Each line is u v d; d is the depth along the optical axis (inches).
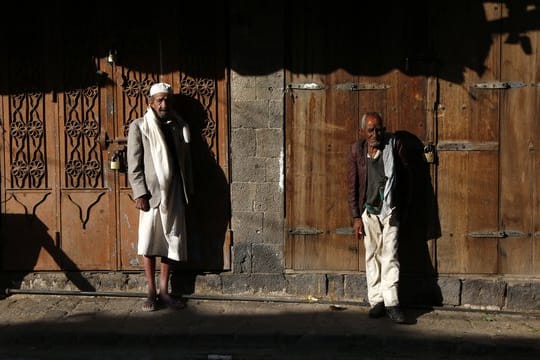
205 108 233.1
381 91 228.1
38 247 239.3
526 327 212.4
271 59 229.1
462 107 225.8
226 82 231.8
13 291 238.5
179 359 195.0
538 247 226.2
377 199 216.5
